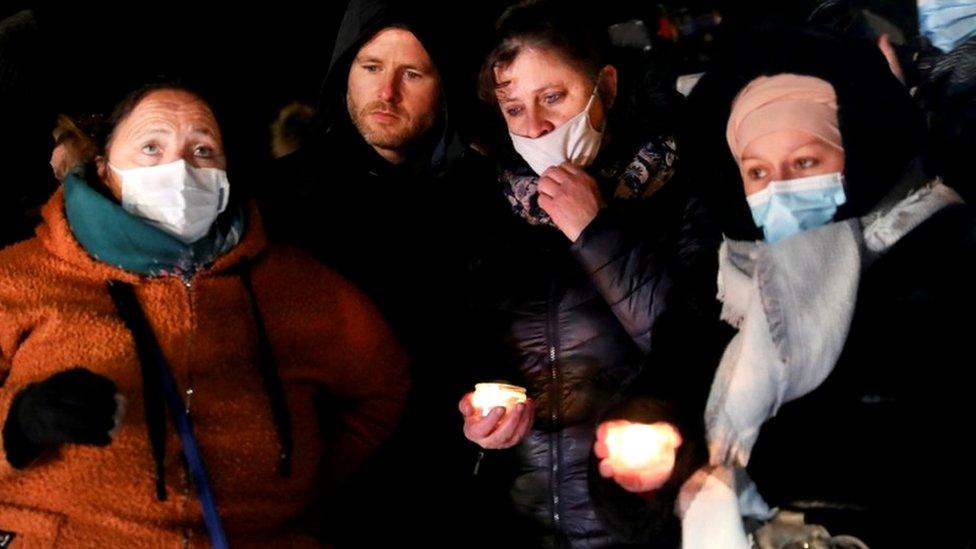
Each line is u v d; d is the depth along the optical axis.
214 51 4.23
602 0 3.64
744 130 2.33
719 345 2.38
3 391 2.40
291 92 4.48
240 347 2.56
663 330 2.48
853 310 2.21
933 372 2.16
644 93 2.88
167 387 2.44
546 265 2.77
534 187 2.83
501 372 2.78
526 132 2.81
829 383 2.25
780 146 2.28
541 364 2.72
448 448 3.04
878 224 2.24
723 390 2.30
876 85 2.27
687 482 2.33
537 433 2.70
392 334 2.85
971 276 2.18
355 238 3.09
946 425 2.15
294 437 2.59
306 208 3.12
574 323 2.70
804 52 2.31
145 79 2.57
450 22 3.15
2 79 3.10
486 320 2.82
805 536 2.21
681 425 2.34
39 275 2.48
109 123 2.58
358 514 3.12
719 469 2.31
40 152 3.18
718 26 3.37
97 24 3.88
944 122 2.47
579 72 2.79
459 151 3.11
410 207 3.13
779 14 3.06
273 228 3.08
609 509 2.37
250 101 4.21
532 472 2.71
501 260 2.82
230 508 2.46
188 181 2.51
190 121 2.55
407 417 3.03
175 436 2.43
